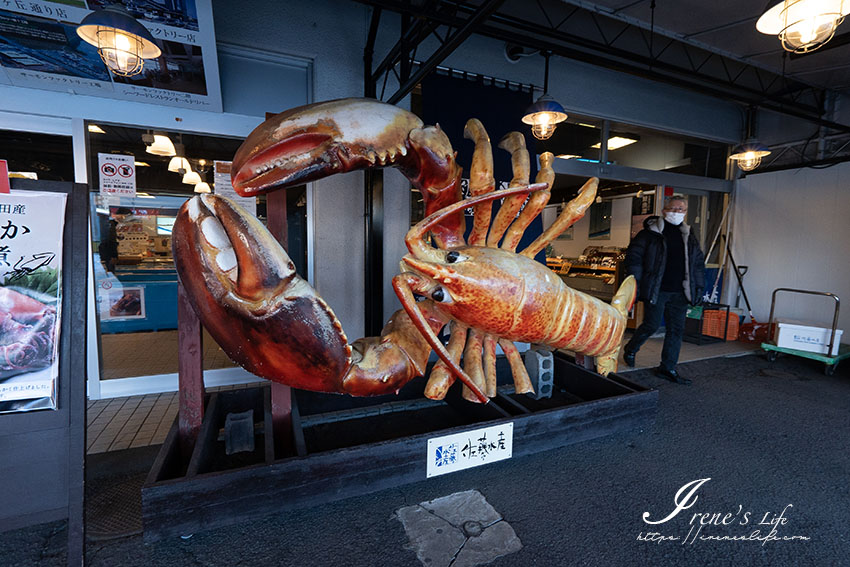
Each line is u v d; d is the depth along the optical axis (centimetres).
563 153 548
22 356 146
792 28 252
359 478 204
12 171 326
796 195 607
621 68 419
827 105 591
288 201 437
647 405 287
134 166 357
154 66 315
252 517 185
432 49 432
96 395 342
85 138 327
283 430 233
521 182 211
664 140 630
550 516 206
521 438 243
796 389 404
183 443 219
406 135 177
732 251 686
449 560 176
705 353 531
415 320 164
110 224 367
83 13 277
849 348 473
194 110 353
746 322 645
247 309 147
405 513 204
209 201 148
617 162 608
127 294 399
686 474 246
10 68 291
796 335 477
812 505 221
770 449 280
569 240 992
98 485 223
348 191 409
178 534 174
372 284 414
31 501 148
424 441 215
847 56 489
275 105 385
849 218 558
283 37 373
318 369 162
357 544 183
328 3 388
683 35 469
